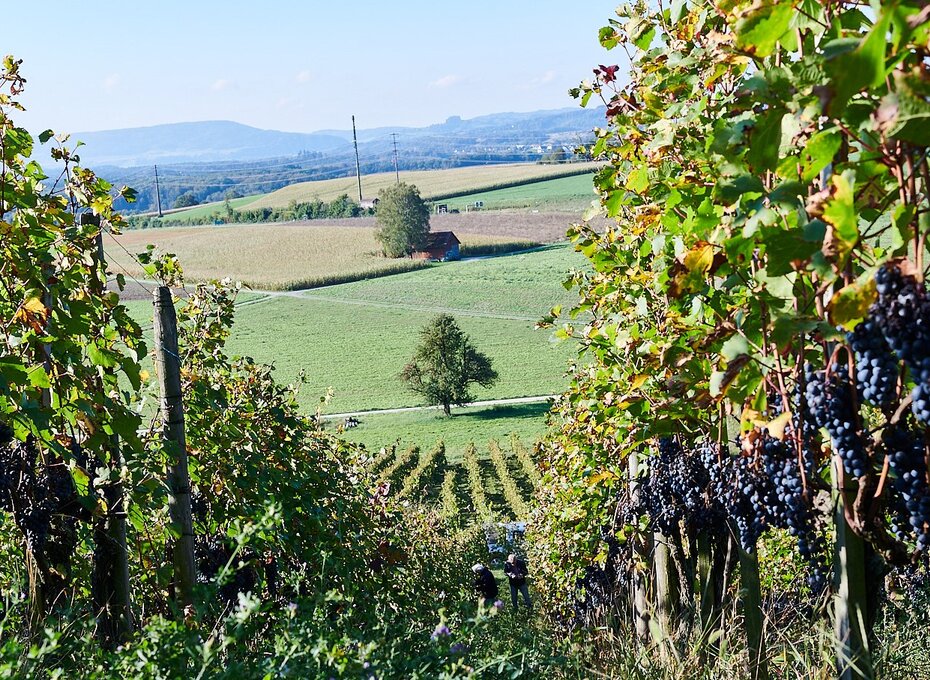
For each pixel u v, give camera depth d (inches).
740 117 142.7
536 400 2388.0
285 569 294.8
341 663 152.3
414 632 216.8
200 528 283.9
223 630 163.2
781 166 119.6
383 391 2536.9
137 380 238.7
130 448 230.1
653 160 180.5
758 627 181.6
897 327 97.3
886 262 98.7
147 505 230.7
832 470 131.4
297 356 2920.8
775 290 128.3
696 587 243.4
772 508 143.1
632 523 236.8
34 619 204.2
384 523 429.4
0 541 230.7
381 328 3228.3
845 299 100.7
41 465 215.8
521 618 414.9
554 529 440.1
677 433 189.6
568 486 406.3
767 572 264.7
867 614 132.5
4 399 201.5
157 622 158.7
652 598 247.3
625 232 252.2
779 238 107.2
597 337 252.4
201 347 344.5
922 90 84.0
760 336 137.6
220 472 290.0
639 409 194.4
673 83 182.7
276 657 153.0
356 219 5890.8
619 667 201.8
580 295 301.4
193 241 5073.8
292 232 5191.9
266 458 332.5
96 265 227.6
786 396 129.9
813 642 172.7
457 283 3804.1
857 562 129.8
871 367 110.3
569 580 400.8
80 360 219.3
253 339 3139.8
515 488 1546.5
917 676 172.4
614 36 214.8
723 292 156.3
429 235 4478.3
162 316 234.8
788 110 107.7
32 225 216.4
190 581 235.1
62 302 220.4
